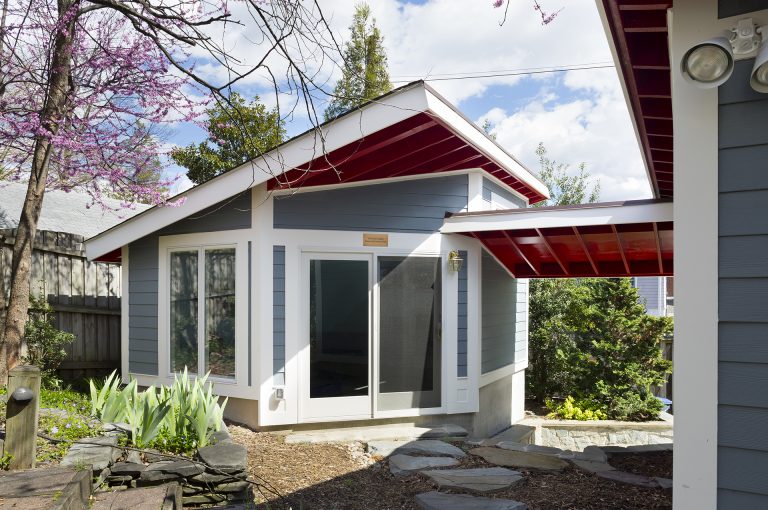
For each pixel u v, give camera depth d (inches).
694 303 97.0
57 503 119.5
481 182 306.2
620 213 245.6
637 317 425.1
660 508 169.3
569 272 332.8
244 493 166.9
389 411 276.2
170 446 181.5
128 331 308.0
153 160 255.6
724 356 95.1
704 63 91.7
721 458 94.6
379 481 199.5
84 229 425.1
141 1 164.2
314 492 187.2
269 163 241.3
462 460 223.5
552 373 450.6
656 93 150.4
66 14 197.2
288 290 262.1
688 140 98.3
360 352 273.7
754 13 93.4
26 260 228.7
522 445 246.8
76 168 237.5
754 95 94.3
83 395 271.7
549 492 185.2
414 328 283.9
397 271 282.0
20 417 147.0
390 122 226.5
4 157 262.1
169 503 139.9
